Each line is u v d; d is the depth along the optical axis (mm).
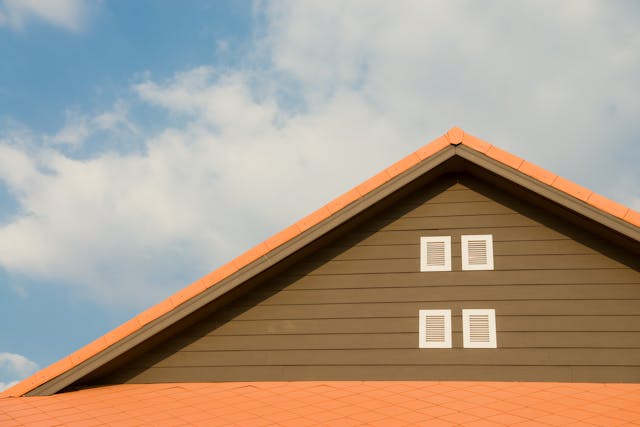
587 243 10211
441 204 10961
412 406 8531
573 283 10031
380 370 10039
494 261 10406
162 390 9914
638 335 9578
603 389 9117
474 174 10984
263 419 8250
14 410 8977
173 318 10031
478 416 7988
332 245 10938
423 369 9945
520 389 9211
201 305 10070
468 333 10039
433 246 10688
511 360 9789
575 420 7723
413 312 10305
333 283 10664
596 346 9633
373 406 8617
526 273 10234
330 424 7914
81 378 10000
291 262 10727
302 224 10305
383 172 10508
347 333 10320
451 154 10523
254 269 10180
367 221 11039
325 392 9422
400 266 10625
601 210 9562
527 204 10672
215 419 8344
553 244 10328
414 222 10906
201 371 10391
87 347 10000
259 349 10398
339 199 10398
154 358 10562
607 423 7578
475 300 10211
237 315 10648
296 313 10539
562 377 9578
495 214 10719
